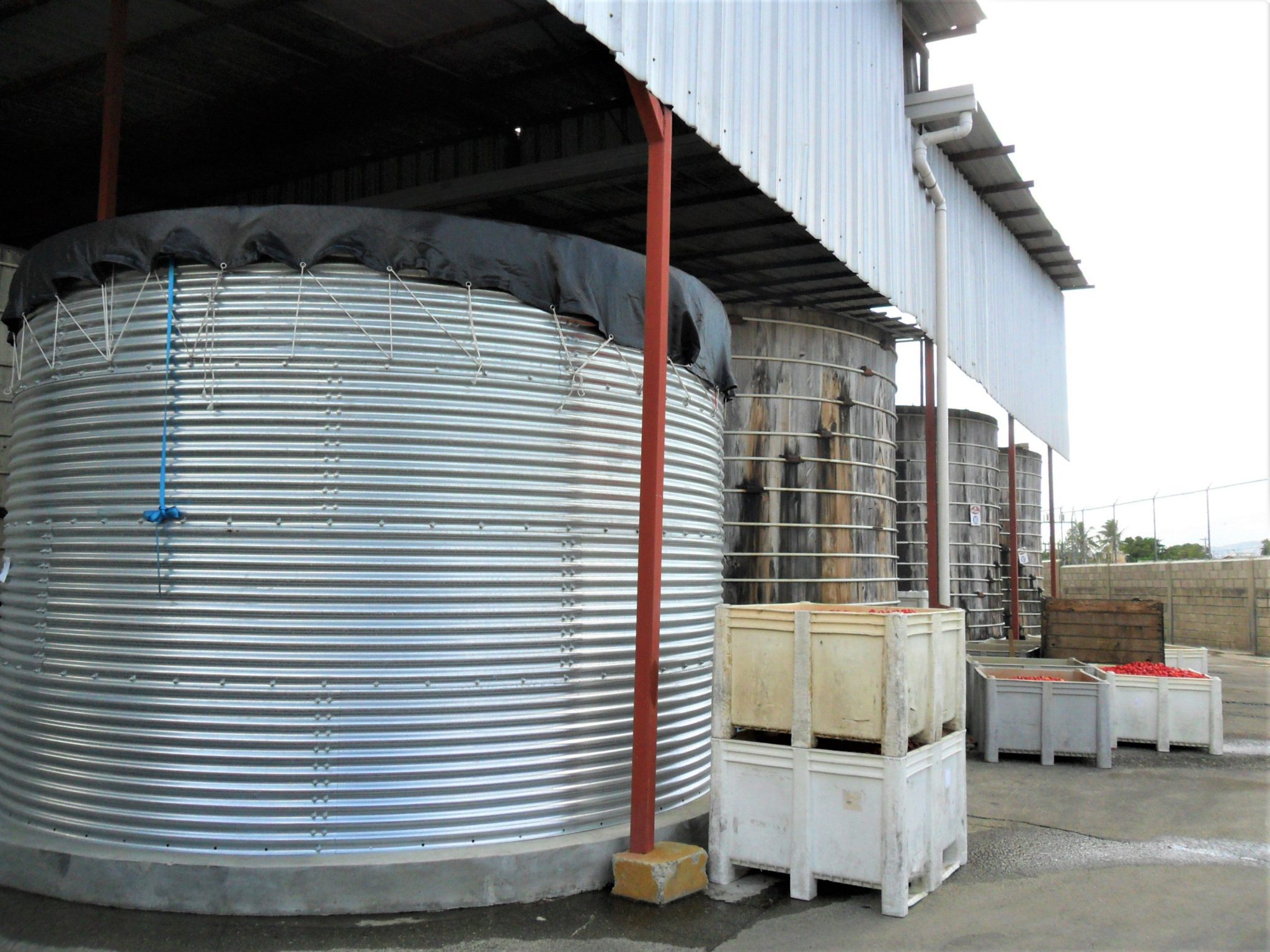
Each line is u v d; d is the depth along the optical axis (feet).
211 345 21.38
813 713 21.20
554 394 22.84
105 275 22.38
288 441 20.94
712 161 33.24
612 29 20.61
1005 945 18.61
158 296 21.81
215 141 38.37
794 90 30.55
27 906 19.70
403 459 21.18
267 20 29.35
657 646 21.53
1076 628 48.26
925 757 21.81
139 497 21.31
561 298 22.71
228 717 20.33
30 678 22.26
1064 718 37.35
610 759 23.00
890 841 20.21
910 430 75.46
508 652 21.62
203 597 20.63
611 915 19.80
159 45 30.66
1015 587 61.98
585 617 22.75
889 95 40.14
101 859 19.81
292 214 21.25
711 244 42.78
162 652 20.67
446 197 35.17
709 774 26.73
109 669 21.03
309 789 20.26
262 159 40.16
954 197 48.91
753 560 47.32
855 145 35.83
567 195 37.45
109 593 21.25
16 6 28.09
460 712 21.06
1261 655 87.76
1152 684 40.45
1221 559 98.99
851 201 35.12
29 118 35.94
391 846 20.45
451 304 21.95
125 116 35.88
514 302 22.52
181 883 19.49
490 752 21.30
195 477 21.03
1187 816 29.09
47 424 23.06
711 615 27.22
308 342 21.25
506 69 32.83
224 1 28.25
